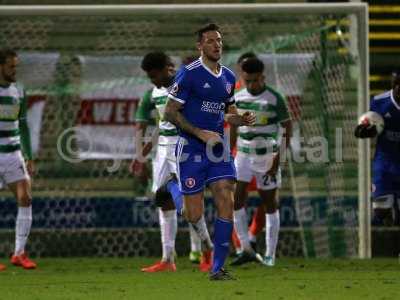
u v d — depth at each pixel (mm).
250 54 32500
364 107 36344
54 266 32531
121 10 35656
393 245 38312
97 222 38438
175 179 27297
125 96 38562
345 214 37844
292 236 38312
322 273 28672
